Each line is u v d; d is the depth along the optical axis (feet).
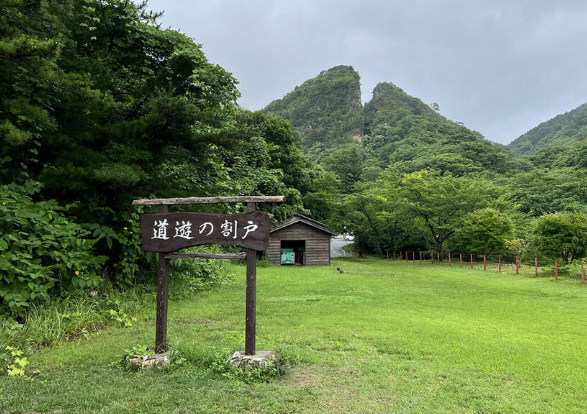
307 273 53.88
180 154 29.48
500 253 76.69
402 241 107.86
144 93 28.17
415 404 11.63
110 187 23.85
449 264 77.00
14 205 19.38
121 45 29.66
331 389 12.72
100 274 25.80
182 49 29.96
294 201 89.86
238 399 11.78
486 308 28.63
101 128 25.39
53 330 17.81
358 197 103.50
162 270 15.75
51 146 23.97
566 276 52.08
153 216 15.97
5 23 19.88
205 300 29.14
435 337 19.35
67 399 11.60
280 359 15.16
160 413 10.80
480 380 13.65
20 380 12.96
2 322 16.61
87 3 28.04
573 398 12.22
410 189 88.02
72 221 22.98
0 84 20.26
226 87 32.65
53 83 20.58
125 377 13.52
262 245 14.64
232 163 67.82
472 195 84.94
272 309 26.35
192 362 15.01
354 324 21.93
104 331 19.71
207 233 15.23
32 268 18.42
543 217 61.57
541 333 20.85
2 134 17.46
